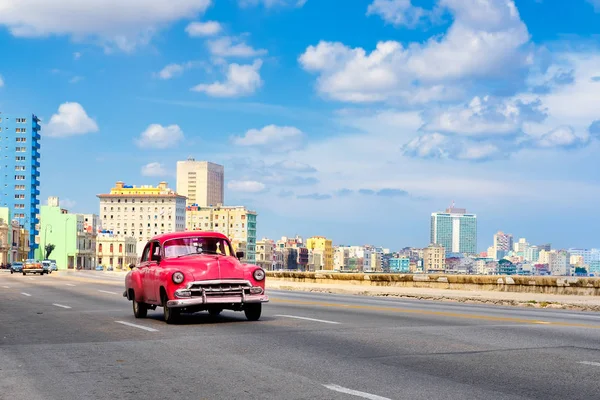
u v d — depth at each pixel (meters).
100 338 13.73
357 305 23.50
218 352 11.40
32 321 17.91
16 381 9.25
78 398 8.13
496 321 16.61
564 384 8.47
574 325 15.53
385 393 8.04
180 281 15.89
